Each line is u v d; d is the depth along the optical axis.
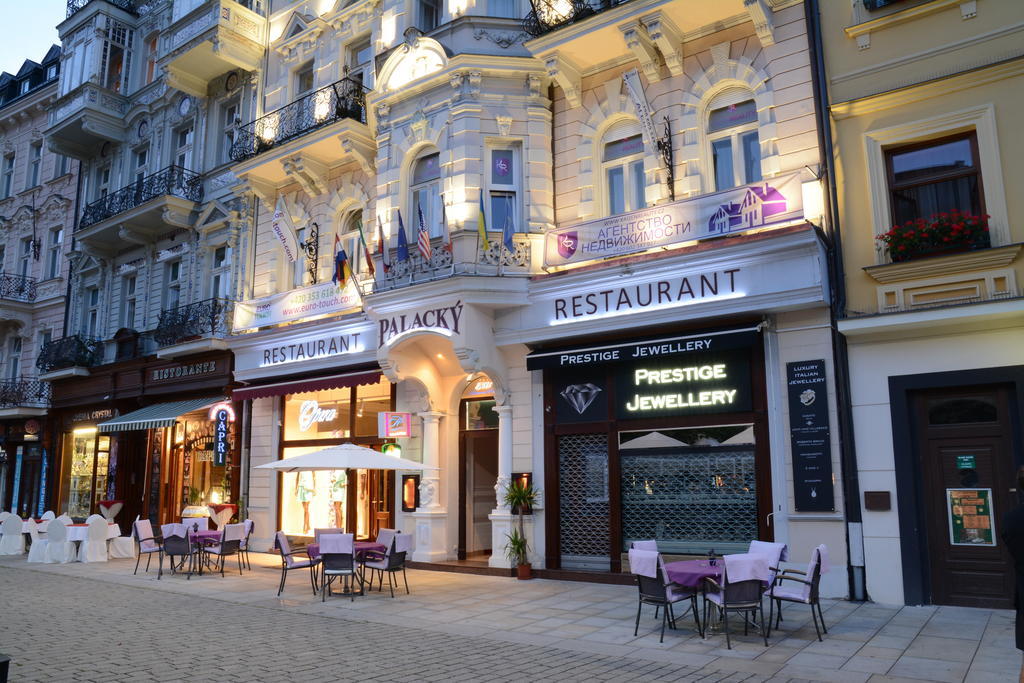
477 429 13.66
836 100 10.23
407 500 13.67
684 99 11.53
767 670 6.37
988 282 8.86
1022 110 8.98
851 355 9.66
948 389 9.14
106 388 20.22
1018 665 6.32
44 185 25.08
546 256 12.16
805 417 9.83
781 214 10.05
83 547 14.99
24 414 22.39
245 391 15.91
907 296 9.39
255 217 17.77
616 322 11.22
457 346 11.98
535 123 12.84
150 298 20.39
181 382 18.06
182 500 18.41
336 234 15.91
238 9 17.75
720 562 8.03
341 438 15.20
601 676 6.24
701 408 10.84
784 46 10.73
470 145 12.73
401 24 14.41
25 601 10.21
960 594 8.83
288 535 15.87
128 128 22.41
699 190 11.20
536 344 12.34
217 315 17.14
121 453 19.81
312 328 14.89
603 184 12.38
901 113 9.74
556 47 12.01
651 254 11.27
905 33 9.85
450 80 13.07
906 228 9.31
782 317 10.23
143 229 20.38
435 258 12.59
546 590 10.62
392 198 13.85
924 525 9.07
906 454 9.13
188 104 20.33
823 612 8.64
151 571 13.42
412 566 13.09
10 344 25.09
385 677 6.23
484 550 13.95
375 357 13.83
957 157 9.51
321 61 16.80
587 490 11.85
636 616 8.77
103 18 22.25
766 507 10.09
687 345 10.50
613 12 11.24
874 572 9.19
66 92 22.52
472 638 7.70
